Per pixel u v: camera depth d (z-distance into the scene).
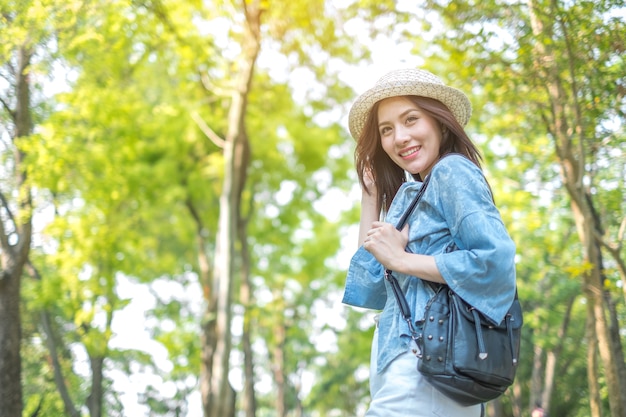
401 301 1.97
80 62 10.73
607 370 6.87
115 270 15.06
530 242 11.11
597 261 7.34
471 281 1.82
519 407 11.65
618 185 7.50
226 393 13.98
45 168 10.80
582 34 6.29
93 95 12.00
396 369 1.93
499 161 10.45
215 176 18.69
